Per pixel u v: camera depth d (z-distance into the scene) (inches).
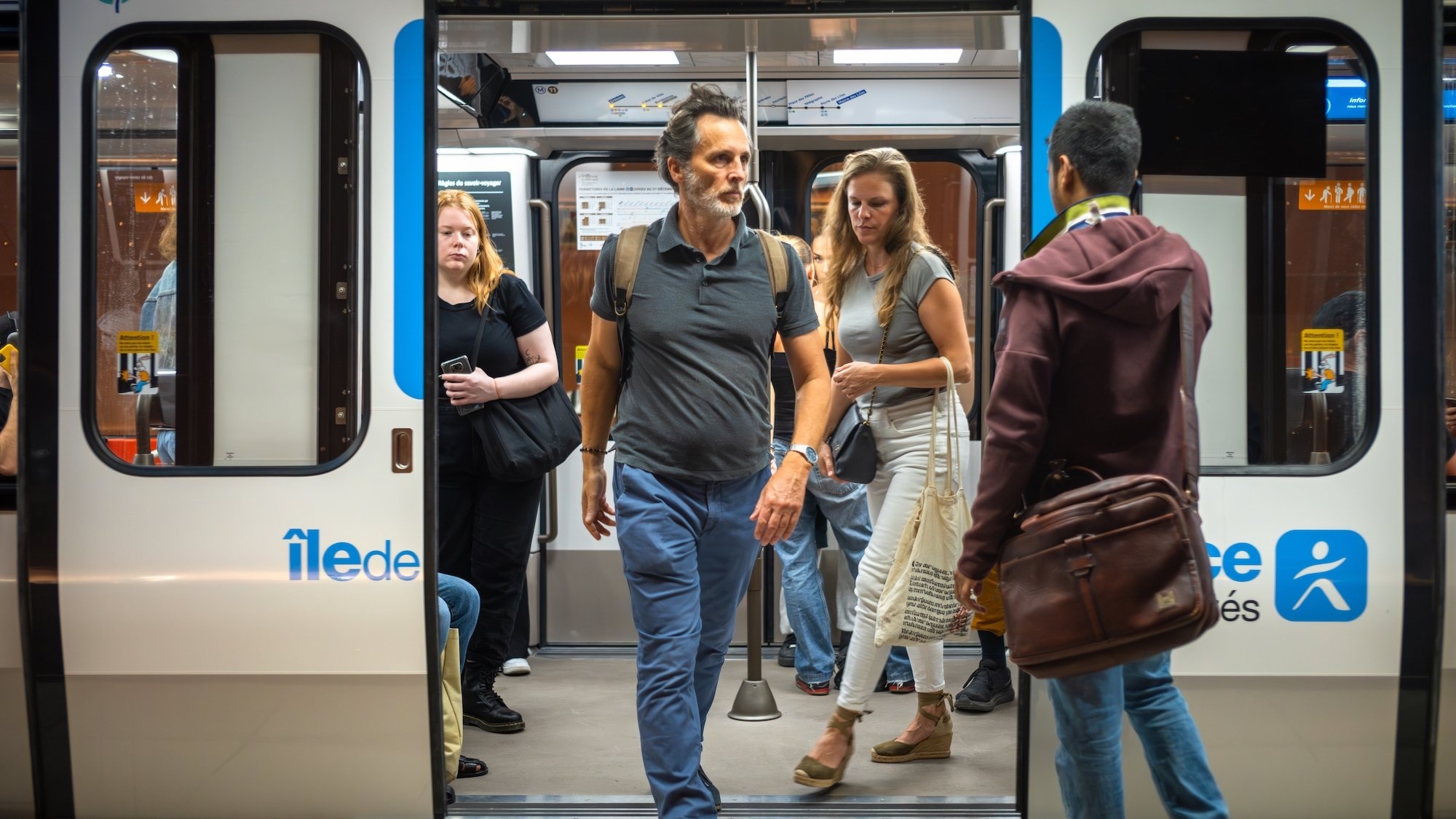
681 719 119.8
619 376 131.8
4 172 155.2
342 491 134.0
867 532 197.5
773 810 138.5
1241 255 134.3
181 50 136.0
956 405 149.0
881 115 227.0
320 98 135.6
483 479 177.2
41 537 134.7
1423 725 132.0
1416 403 132.6
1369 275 133.3
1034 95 133.3
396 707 134.0
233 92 135.9
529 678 211.3
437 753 134.0
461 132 228.5
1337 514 132.5
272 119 135.9
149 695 134.7
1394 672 132.3
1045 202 133.3
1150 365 103.0
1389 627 132.3
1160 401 103.2
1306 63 133.9
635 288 124.0
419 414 133.9
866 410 154.9
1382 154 133.1
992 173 231.8
